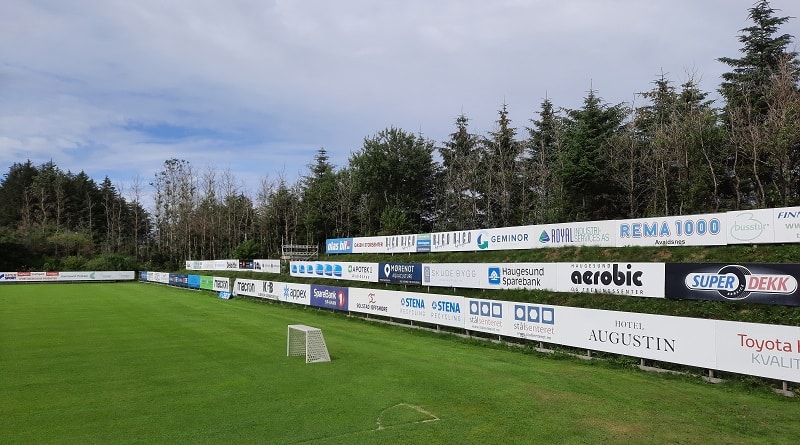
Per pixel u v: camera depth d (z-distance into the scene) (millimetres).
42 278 57688
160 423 8852
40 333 19344
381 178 55656
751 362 10922
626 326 13500
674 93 39125
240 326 21812
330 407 9797
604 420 8984
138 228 91000
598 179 35969
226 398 10469
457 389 11203
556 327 15422
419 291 25859
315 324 22828
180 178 82375
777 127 26281
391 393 10852
